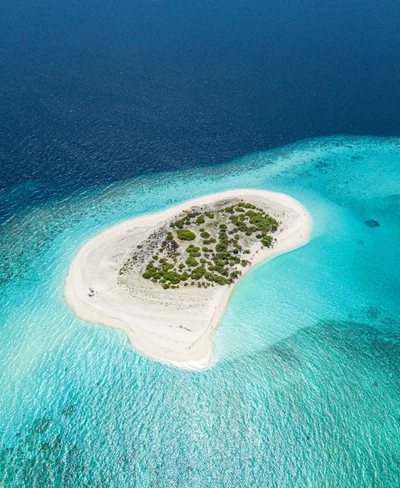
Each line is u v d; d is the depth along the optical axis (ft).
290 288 255.09
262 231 296.92
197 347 214.48
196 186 366.22
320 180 383.24
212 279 253.03
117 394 192.13
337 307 244.22
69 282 254.47
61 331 222.69
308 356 212.23
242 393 193.36
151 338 218.79
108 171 382.22
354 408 189.78
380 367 208.95
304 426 181.68
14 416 183.42
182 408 187.01
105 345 215.10
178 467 167.53
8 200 335.47
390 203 352.49
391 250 297.12
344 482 164.45
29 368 203.10
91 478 163.63
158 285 248.11
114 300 240.12
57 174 371.76
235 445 174.81
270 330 225.97
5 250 282.77
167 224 300.81
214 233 291.38
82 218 317.42
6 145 405.18
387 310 244.63
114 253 275.39
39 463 167.94
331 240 302.66
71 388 194.70
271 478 165.27
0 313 233.35
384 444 176.86
